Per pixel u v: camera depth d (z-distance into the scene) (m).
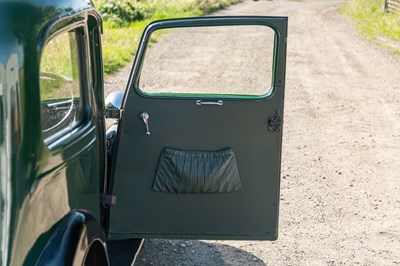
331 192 7.19
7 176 2.66
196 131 4.29
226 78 10.14
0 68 2.66
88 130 3.61
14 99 2.71
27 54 2.81
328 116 10.73
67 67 3.44
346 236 6.05
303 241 5.91
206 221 4.42
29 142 2.79
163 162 4.32
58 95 3.29
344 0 41.66
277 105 4.27
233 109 4.27
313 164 8.16
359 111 11.14
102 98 4.08
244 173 4.36
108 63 14.10
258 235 4.45
